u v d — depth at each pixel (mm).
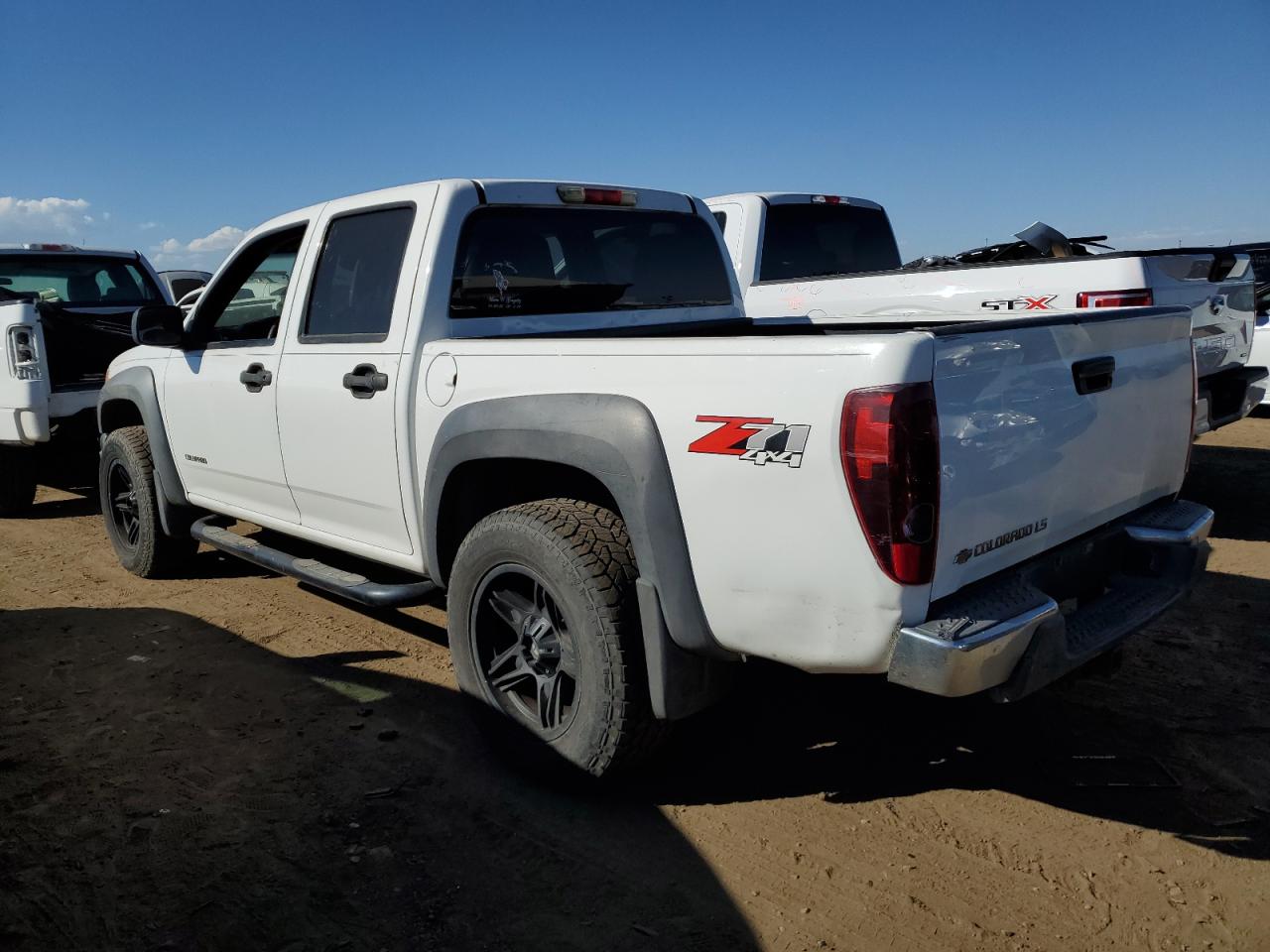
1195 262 5684
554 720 3092
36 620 4797
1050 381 2666
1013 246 7262
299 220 4098
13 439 6703
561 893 2629
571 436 2830
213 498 4707
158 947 2439
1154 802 3016
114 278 8555
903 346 2271
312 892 2645
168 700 3850
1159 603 2957
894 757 3326
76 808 3062
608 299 3990
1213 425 5980
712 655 2736
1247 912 2516
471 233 3516
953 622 2369
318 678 4043
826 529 2383
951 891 2621
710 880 2682
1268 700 3643
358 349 3586
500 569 3102
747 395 2498
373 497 3643
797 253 7426
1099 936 2441
